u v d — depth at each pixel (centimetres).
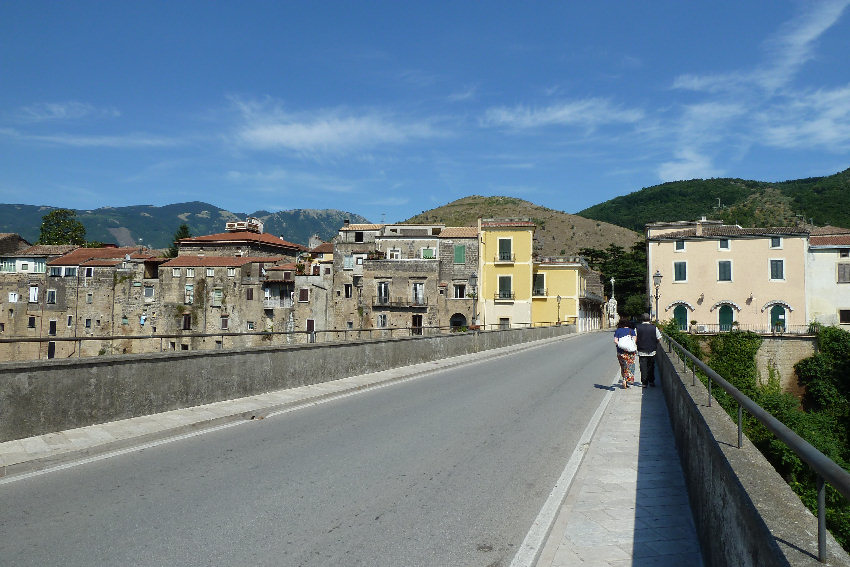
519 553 473
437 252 6047
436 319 5900
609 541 500
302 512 556
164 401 1013
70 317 6744
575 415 1127
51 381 828
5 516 537
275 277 6325
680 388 787
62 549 465
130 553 458
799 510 270
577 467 743
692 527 534
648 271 5625
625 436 938
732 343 4609
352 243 6112
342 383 1495
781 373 4550
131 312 6594
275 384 1307
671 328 3525
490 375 1842
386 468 715
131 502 578
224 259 6562
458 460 762
